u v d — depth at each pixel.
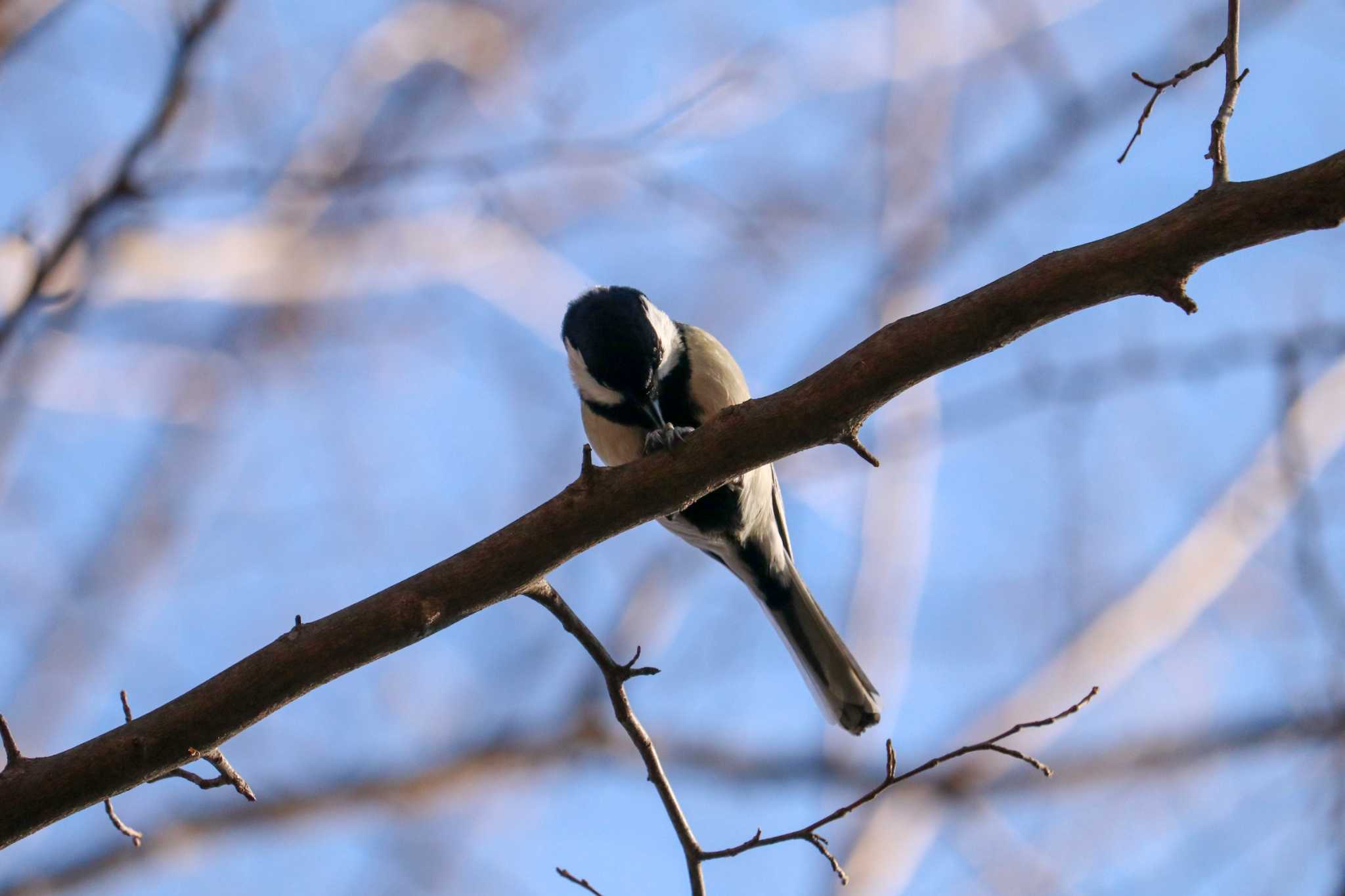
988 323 5.77
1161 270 5.61
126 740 5.66
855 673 9.54
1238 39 5.87
